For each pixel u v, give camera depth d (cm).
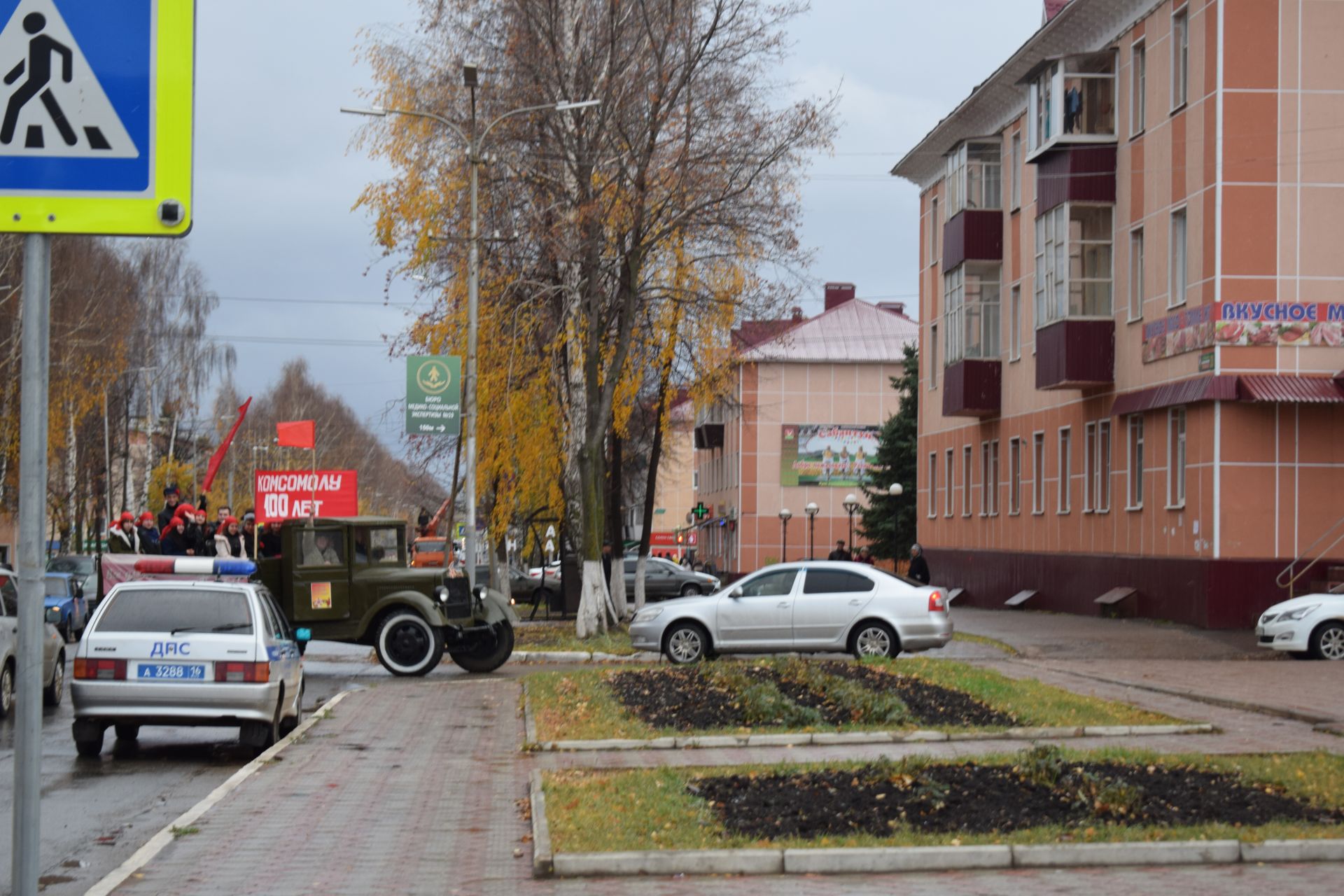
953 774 1027
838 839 830
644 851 803
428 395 2744
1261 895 725
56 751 1424
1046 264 3638
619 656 2595
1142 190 3275
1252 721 1473
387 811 1009
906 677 1766
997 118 4431
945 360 4650
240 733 1372
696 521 6425
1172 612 3048
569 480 3400
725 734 1385
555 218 2931
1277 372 2834
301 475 2495
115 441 6406
